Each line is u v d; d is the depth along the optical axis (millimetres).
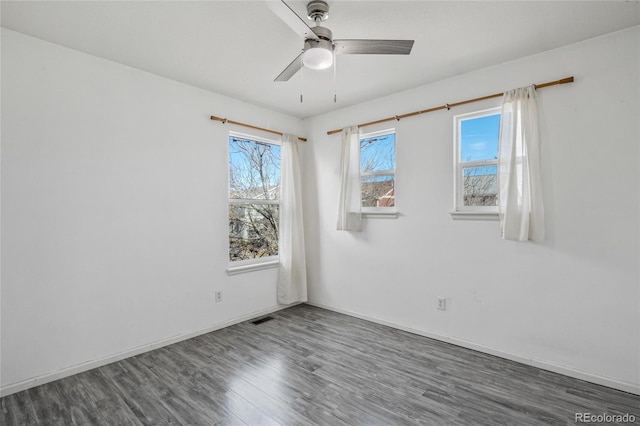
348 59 2613
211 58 2605
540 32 2221
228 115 3467
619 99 2197
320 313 3879
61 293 2381
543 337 2498
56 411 1985
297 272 4078
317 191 4137
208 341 3047
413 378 2357
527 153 2471
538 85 2477
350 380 2332
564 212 2398
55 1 1865
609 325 2238
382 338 3107
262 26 2150
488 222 2766
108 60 2617
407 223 3283
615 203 2215
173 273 3018
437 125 3064
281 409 1997
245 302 3635
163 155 2955
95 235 2551
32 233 2260
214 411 1979
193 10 1972
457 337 2951
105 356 2588
